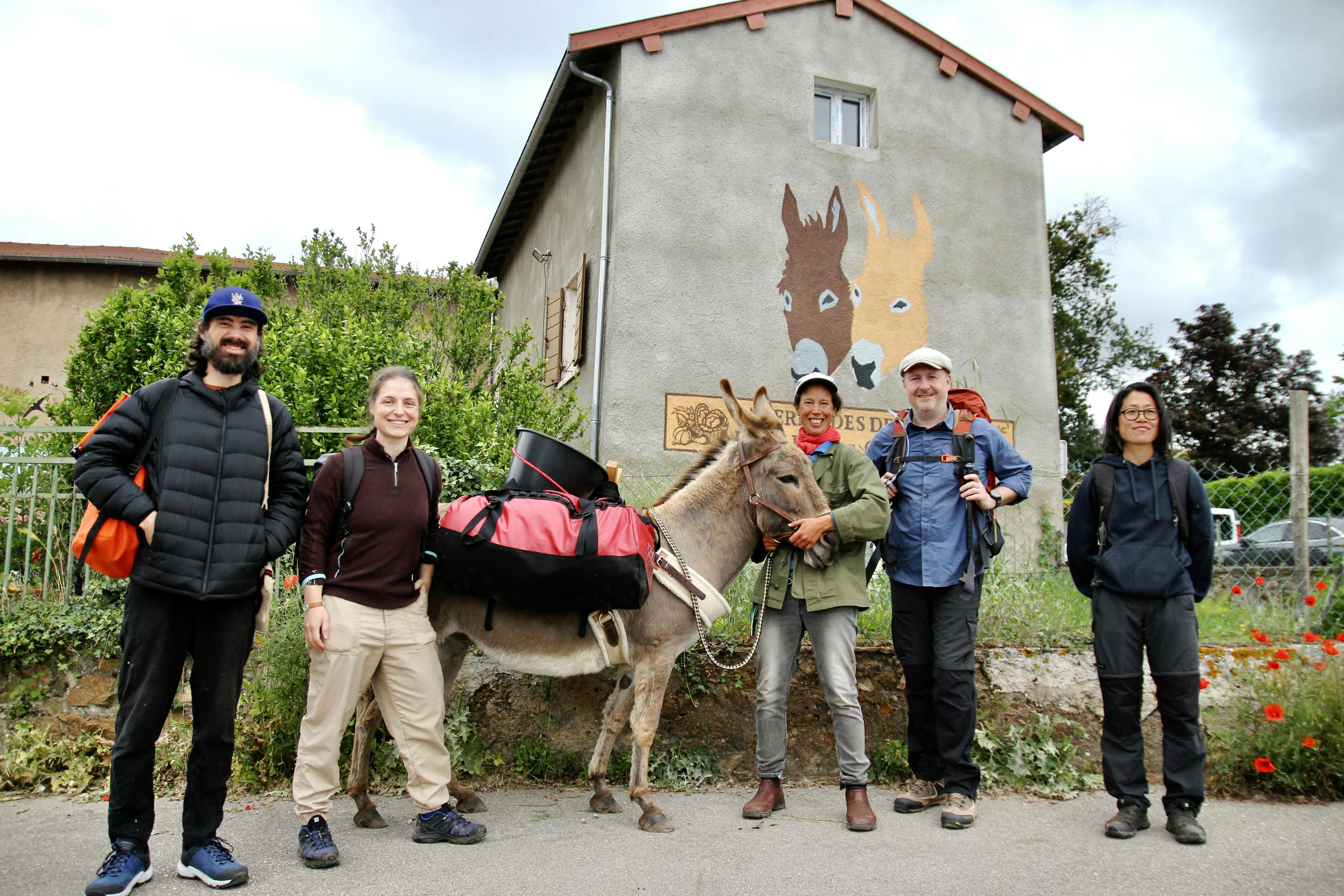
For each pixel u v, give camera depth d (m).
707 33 9.76
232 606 3.03
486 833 3.53
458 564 3.42
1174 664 3.74
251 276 9.12
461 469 5.23
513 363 8.29
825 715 4.68
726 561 3.93
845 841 3.55
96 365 6.92
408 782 3.48
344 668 3.22
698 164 9.52
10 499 4.82
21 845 3.38
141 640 2.90
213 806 3.03
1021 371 10.64
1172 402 27.16
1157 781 4.62
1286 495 6.85
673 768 4.48
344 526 3.31
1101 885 3.09
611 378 8.98
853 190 10.15
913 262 10.30
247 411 3.13
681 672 4.61
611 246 9.28
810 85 10.14
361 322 7.27
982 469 4.09
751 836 3.61
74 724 4.43
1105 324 26.20
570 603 3.42
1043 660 4.89
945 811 3.80
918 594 4.08
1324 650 4.59
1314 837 3.66
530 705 4.55
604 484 4.12
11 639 4.34
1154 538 3.82
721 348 9.35
